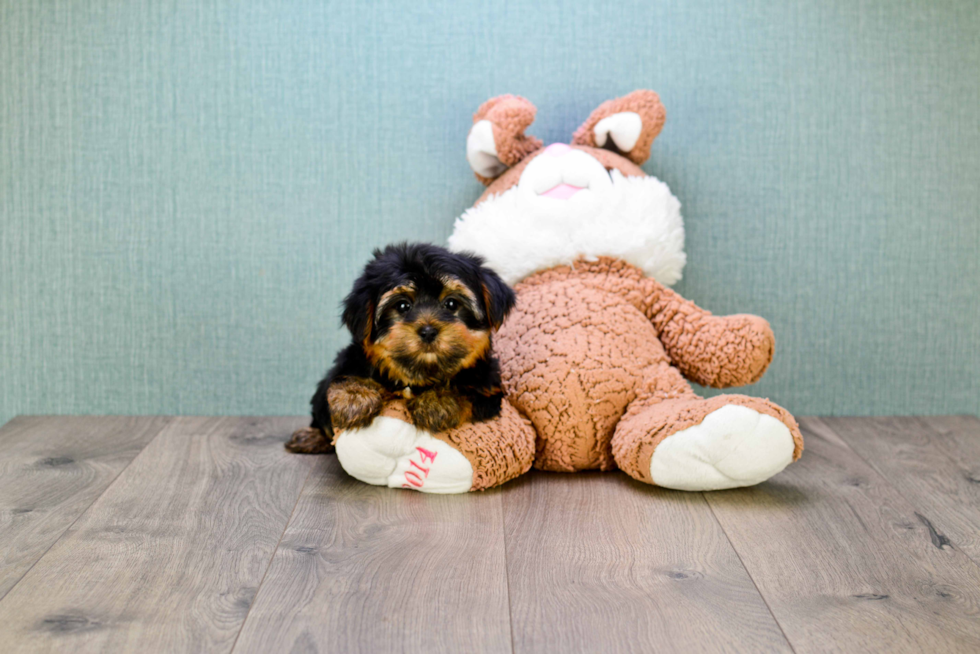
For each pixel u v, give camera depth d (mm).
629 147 1968
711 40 2115
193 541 1448
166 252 2158
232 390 2221
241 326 2195
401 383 1662
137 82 2096
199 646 1122
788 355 2230
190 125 2113
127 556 1386
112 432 2072
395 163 2148
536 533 1489
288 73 2105
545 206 1877
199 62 2094
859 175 2172
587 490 1702
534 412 1772
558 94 2131
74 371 2203
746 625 1185
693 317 1883
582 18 2104
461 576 1324
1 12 2059
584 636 1156
